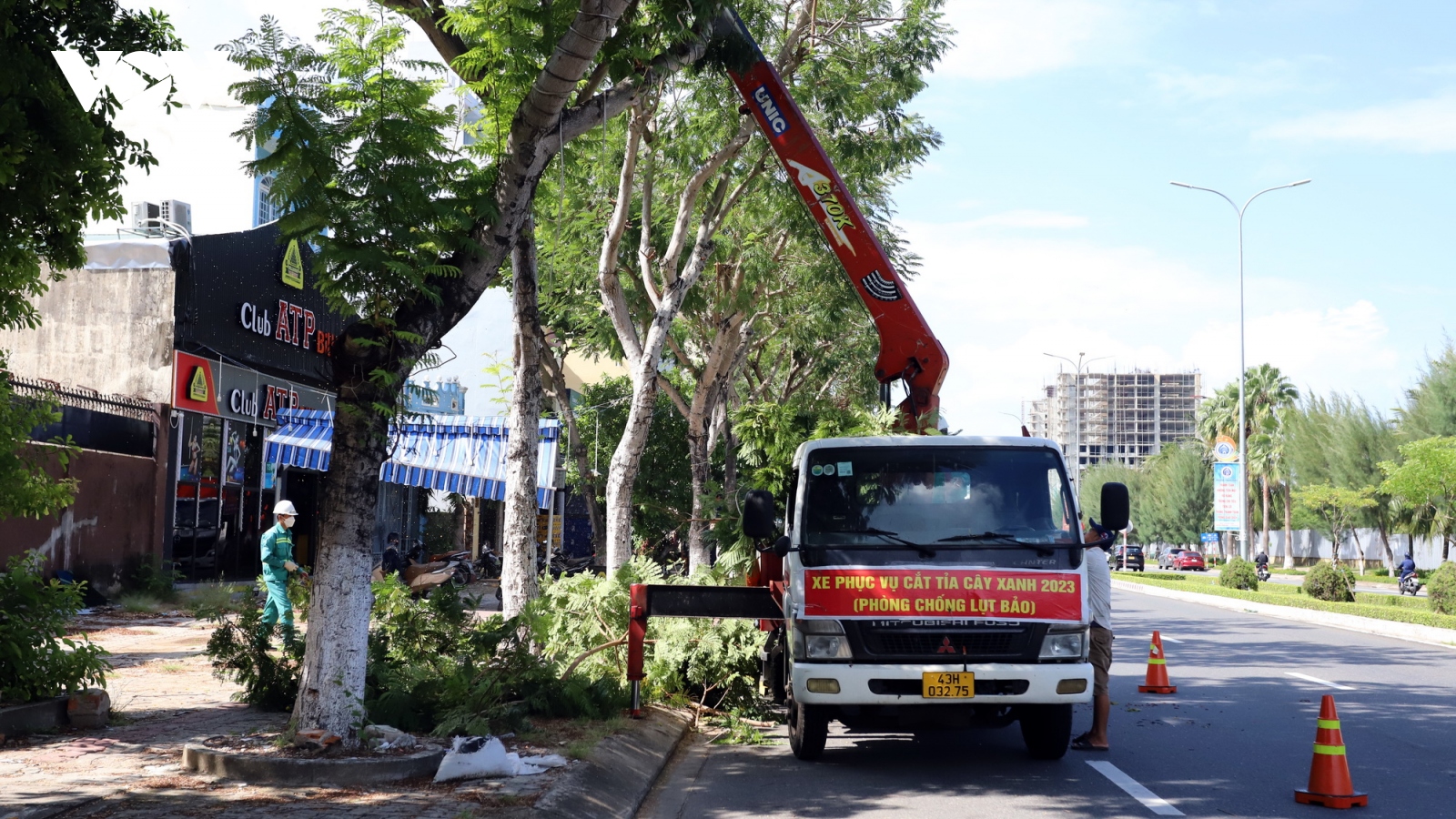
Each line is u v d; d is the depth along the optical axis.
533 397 12.20
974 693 8.07
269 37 7.40
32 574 8.94
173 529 21.97
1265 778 8.36
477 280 8.12
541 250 19.42
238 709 9.62
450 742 8.18
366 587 7.75
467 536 38.34
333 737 7.40
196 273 22.61
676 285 15.81
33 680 8.56
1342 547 82.62
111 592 20.12
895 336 11.65
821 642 8.23
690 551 19.75
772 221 21.09
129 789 6.71
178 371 22.08
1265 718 11.42
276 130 7.39
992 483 8.73
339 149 7.44
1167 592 41.38
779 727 11.17
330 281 7.55
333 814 6.25
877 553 8.43
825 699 8.16
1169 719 11.37
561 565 30.19
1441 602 25.56
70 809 6.23
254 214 28.19
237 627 9.81
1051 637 8.18
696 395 20.42
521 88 8.52
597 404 34.25
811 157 11.94
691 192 15.68
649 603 10.46
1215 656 18.02
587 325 22.95
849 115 16.44
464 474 22.05
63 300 22.25
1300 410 72.62
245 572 25.06
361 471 7.70
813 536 8.59
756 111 12.09
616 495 15.42
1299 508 79.31
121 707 9.68
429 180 7.57
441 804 6.55
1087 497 127.12
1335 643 20.41
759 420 13.73
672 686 11.79
